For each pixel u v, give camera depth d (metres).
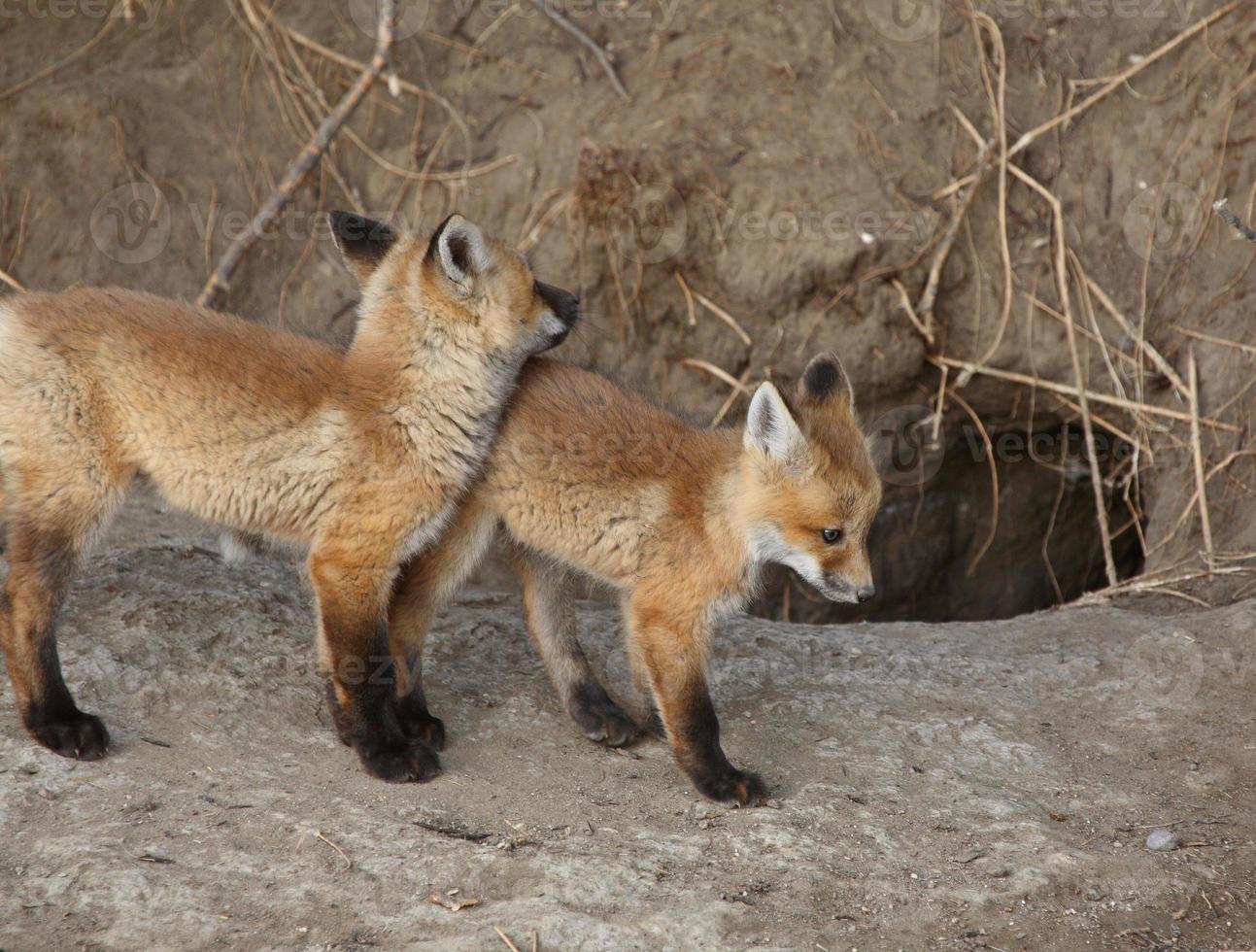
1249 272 14.64
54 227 16.38
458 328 8.64
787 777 8.91
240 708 9.11
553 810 8.22
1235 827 8.44
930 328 15.34
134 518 12.72
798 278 15.21
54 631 8.23
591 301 15.59
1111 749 9.62
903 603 17.09
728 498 8.79
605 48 16.89
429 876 7.17
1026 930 7.20
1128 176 15.64
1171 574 13.78
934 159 15.79
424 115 16.98
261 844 7.37
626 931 6.77
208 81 17.03
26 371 8.02
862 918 7.20
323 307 16.28
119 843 7.19
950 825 8.30
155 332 8.33
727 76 16.28
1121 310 15.29
